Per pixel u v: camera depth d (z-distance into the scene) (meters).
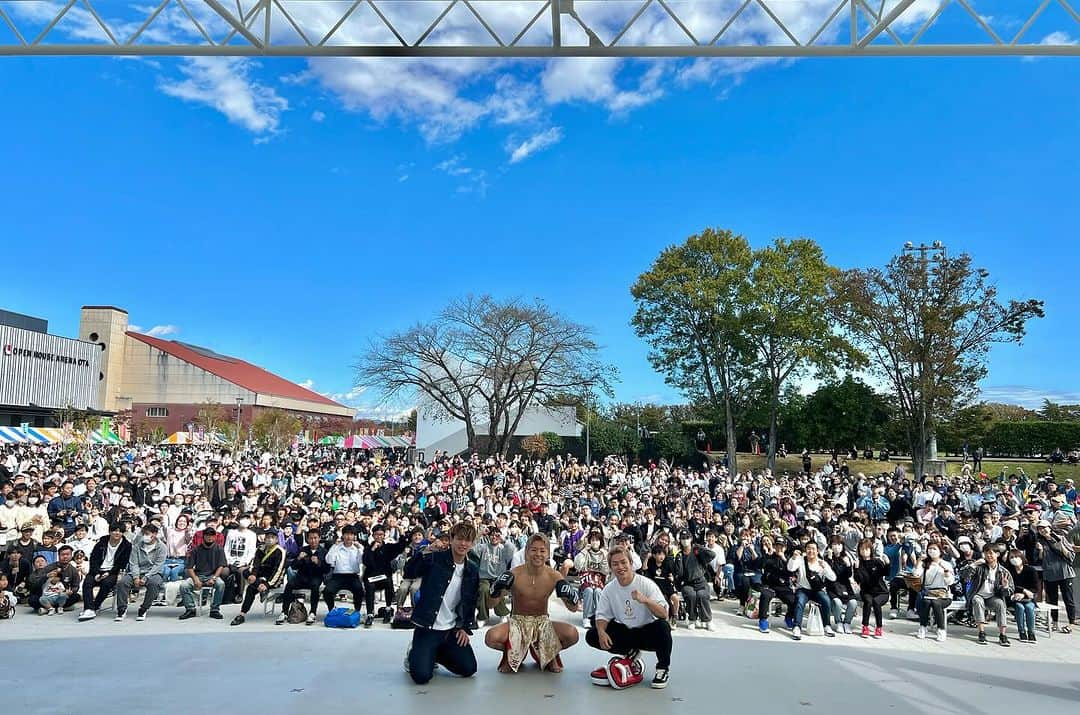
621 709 5.34
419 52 6.78
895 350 34.28
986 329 32.91
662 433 52.69
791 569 11.09
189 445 55.22
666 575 11.24
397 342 40.06
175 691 5.71
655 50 6.73
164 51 6.74
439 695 5.61
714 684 6.31
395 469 29.55
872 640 10.57
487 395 41.53
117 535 10.52
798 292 39.41
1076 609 12.16
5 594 10.02
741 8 6.61
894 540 13.44
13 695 5.57
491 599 10.50
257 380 87.31
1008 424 44.78
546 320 40.16
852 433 42.03
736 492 22.14
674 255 41.66
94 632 8.89
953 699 6.18
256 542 11.78
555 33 6.70
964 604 10.88
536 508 18.58
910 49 6.50
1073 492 20.02
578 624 11.23
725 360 41.56
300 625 9.69
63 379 66.19
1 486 15.21
